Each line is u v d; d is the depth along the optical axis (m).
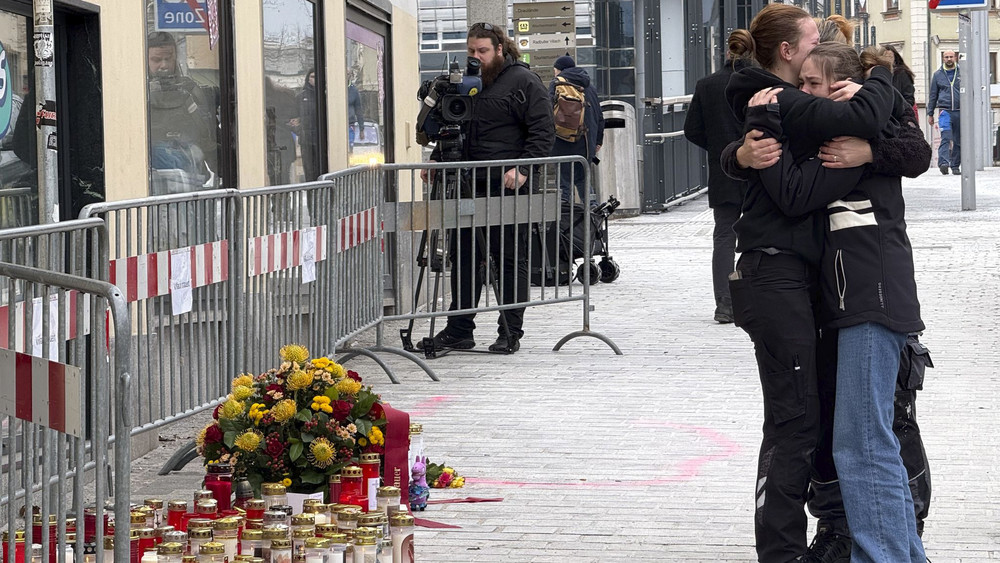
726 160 6.02
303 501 6.55
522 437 9.29
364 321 11.44
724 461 8.55
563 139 16.83
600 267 17.55
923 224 23.92
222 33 11.23
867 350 5.75
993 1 90.06
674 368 11.73
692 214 28.70
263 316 9.28
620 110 27.23
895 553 5.80
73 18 8.82
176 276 8.08
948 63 41.91
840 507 6.20
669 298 16.06
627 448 8.94
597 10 27.86
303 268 9.91
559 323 14.35
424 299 15.95
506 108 12.46
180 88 10.53
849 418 5.82
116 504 4.79
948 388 10.53
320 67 14.05
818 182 5.72
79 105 8.89
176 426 9.94
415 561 6.59
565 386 11.05
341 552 5.75
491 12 18.05
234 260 8.77
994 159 49.09
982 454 8.53
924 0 94.50
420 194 19.09
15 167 8.35
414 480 7.50
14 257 6.29
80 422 4.80
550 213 12.55
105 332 5.06
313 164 13.98
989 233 21.94
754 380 11.14
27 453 5.12
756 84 5.93
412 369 11.96
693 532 7.07
